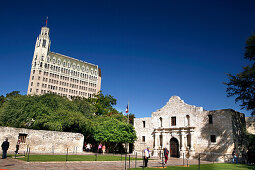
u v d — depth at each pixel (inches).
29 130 1307.8
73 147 1517.0
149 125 1956.2
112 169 664.4
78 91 5049.2
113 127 1774.1
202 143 1579.7
